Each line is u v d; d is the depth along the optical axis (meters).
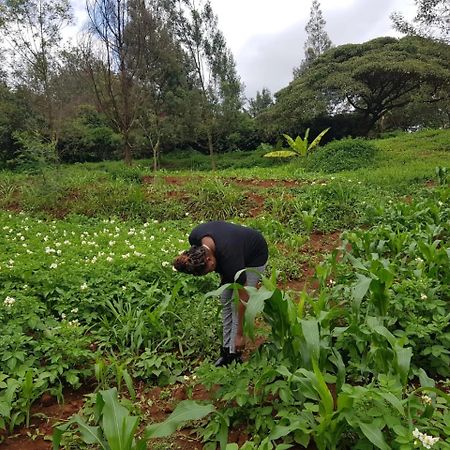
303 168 16.11
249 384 3.52
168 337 4.49
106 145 30.20
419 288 4.23
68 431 3.34
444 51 22.56
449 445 2.48
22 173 15.39
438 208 7.43
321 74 26.28
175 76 26.48
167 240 7.55
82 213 10.46
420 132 21.61
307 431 2.73
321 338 3.46
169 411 3.66
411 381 3.66
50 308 5.11
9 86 21.89
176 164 29.47
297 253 7.11
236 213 9.78
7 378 3.73
